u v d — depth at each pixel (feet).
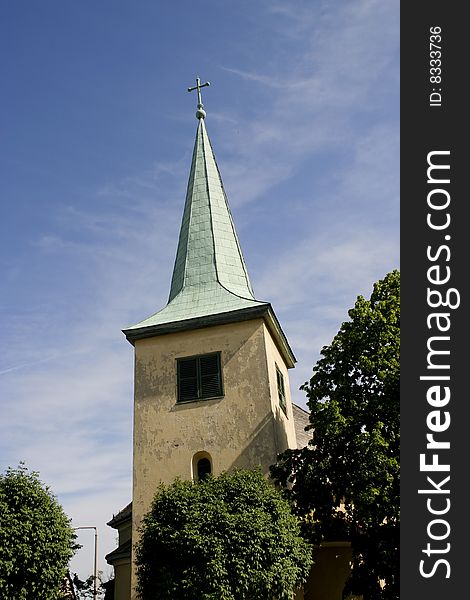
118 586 91.25
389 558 69.36
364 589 71.10
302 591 76.84
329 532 74.08
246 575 60.03
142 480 81.66
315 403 76.43
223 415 82.43
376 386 75.41
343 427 72.64
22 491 69.41
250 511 64.64
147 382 87.15
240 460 79.46
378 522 68.85
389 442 71.31
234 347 85.87
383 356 75.10
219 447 80.89
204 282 95.45
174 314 91.25
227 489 67.05
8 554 65.00
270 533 63.05
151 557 64.28
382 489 67.92
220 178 108.78
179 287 96.89
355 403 73.82
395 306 78.18
